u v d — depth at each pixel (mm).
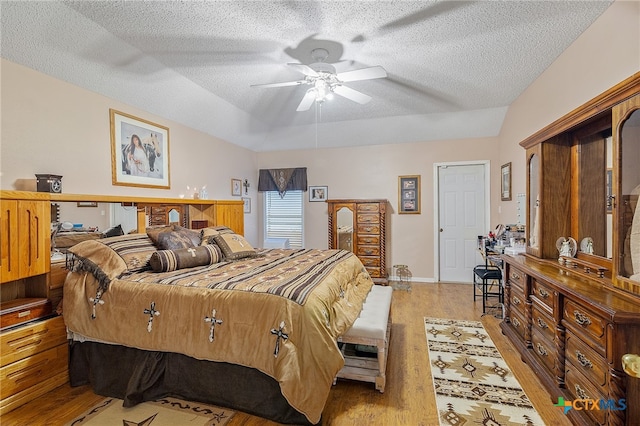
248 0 2059
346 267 2852
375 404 2025
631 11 1975
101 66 2730
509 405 1994
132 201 3115
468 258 5246
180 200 3650
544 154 2633
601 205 2219
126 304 2104
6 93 2275
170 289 2068
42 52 2371
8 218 1987
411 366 2496
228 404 1961
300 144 5812
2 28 2117
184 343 1951
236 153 5414
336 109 4438
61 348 2246
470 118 4695
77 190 2777
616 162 1736
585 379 1697
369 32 2459
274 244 5922
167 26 2369
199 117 4172
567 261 2404
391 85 3572
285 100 4070
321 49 2715
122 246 2508
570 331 1861
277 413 1853
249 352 1832
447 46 2686
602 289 1771
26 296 2281
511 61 2980
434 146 5320
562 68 2830
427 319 3562
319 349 1776
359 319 2299
